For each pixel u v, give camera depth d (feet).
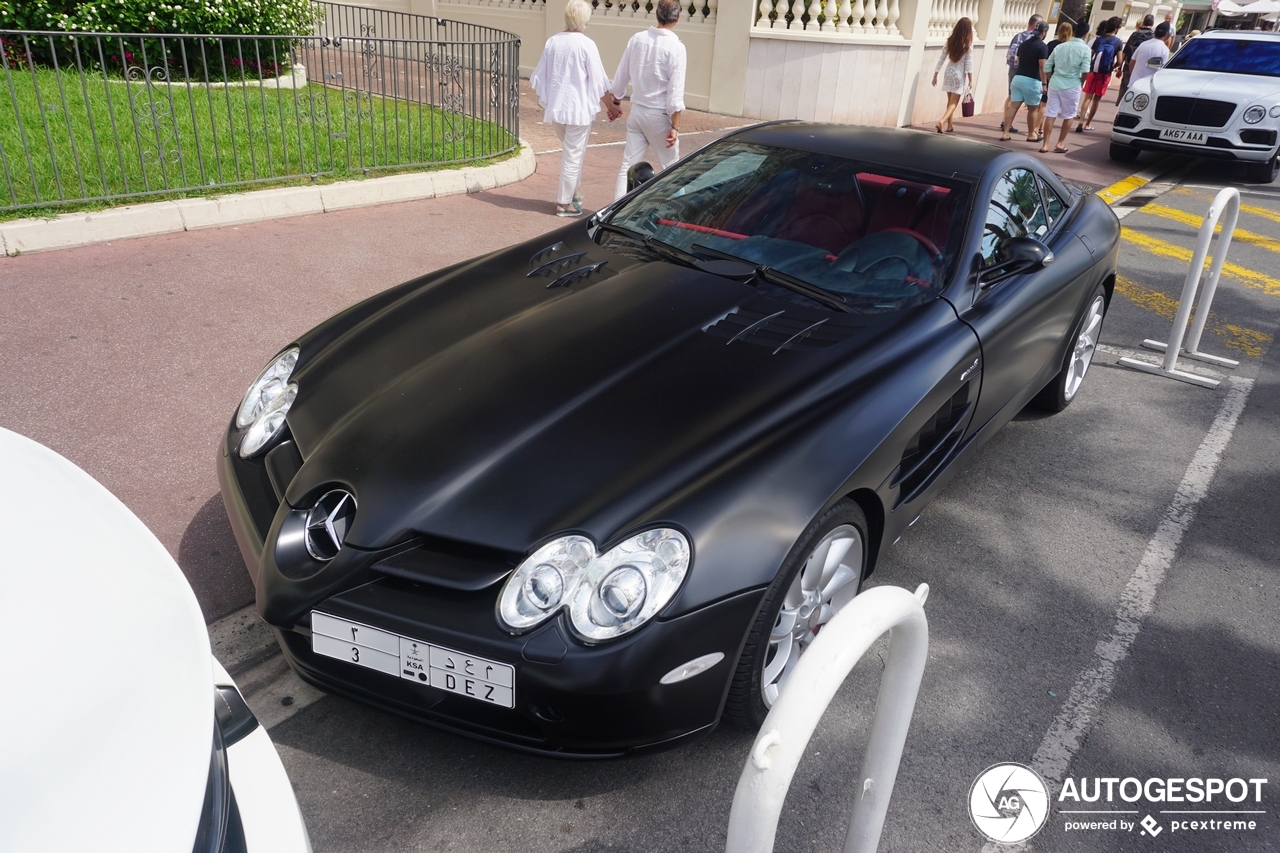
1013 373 12.06
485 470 7.74
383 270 19.80
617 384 8.76
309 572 7.57
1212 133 38.37
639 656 6.91
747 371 9.08
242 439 9.36
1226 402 17.28
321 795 7.82
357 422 8.48
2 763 3.90
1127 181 37.60
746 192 12.19
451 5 54.75
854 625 5.03
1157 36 59.11
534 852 7.45
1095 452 14.96
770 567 7.39
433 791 7.95
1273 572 12.00
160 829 3.81
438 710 7.54
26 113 24.93
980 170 12.22
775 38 42.01
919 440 9.64
